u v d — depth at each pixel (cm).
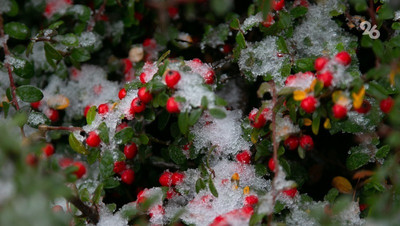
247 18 61
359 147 58
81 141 59
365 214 57
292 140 57
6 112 60
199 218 56
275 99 56
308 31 61
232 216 55
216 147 59
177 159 59
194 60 59
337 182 60
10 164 49
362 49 62
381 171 54
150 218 58
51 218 49
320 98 55
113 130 59
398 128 55
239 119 60
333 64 54
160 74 56
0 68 61
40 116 60
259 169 59
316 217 56
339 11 61
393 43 57
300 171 61
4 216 48
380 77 56
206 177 58
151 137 60
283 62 59
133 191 64
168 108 55
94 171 63
